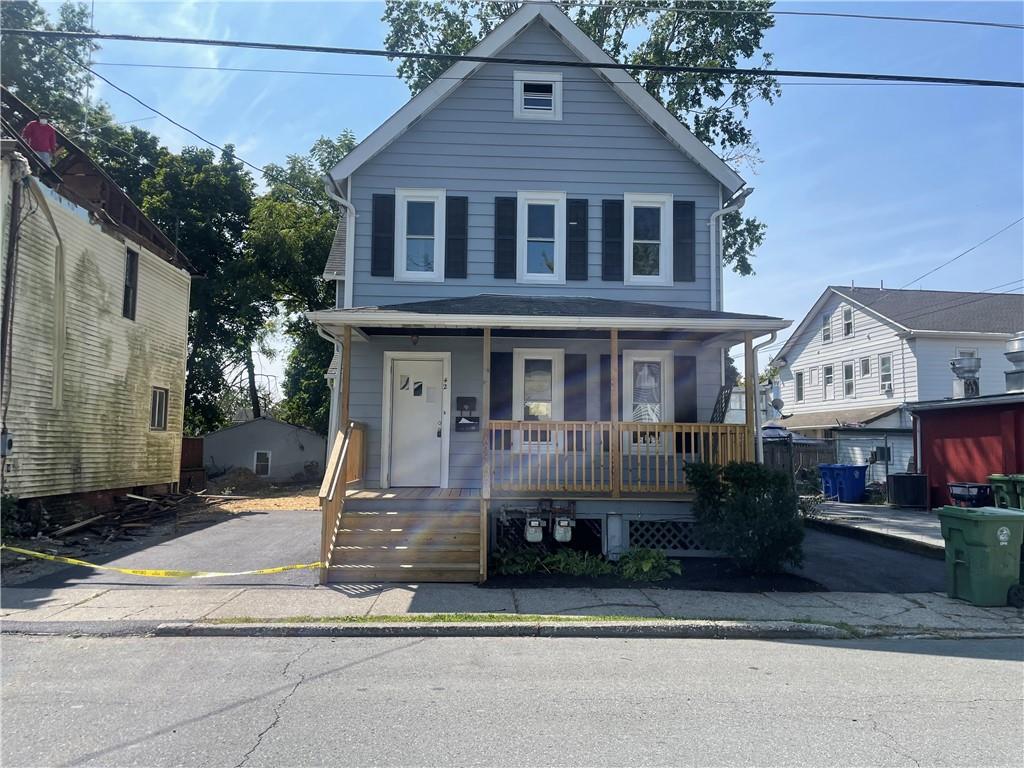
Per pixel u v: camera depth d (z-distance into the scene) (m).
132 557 10.77
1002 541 8.27
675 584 9.12
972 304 29.27
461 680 5.65
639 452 10.34
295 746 4.32
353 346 12.29
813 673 5.93
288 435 30.52
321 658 6.27
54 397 13.46
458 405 12.27
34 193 12.66
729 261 23.66
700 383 12.57
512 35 12.91
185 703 5.07
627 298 12.79
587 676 5.79
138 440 17.19
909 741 4.46
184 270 20.39
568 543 10.72
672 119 12.86
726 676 5.82
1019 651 6.68
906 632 7.27
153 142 29.92
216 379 30.78
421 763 4.10
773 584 9.16
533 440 12.10
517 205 12.84
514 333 11.83
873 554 11.38
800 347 34.41
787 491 9.61
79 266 14.39
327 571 9.03
